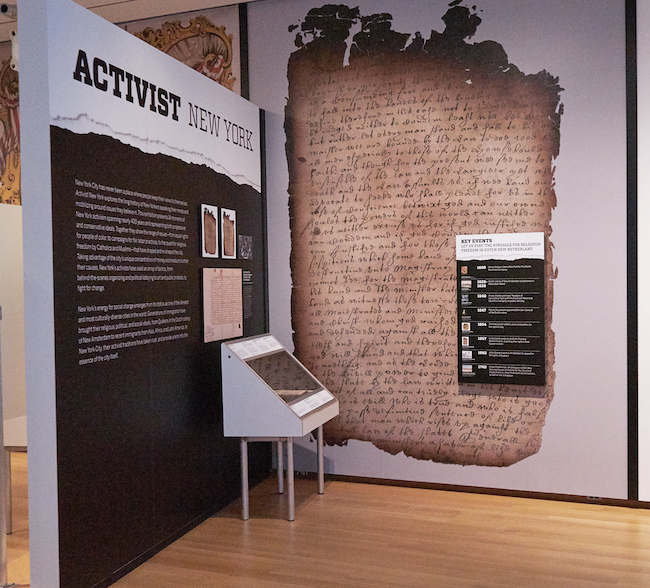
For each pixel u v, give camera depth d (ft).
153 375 10.99
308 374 13.84
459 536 11.43
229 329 13.65
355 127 14.65
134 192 10.50
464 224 13.92
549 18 13.15
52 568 8.80
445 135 13.98
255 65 15.31
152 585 9.71
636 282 12.76
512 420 13.75
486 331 13.82
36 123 8.70
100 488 9.60
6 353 11.35
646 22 12.51
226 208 13.57
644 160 12.64
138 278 10.61
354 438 14.94
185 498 11.90
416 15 14.05
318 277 15.11
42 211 8.70
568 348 13.30
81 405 9.23
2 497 9.50
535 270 13.43
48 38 8.62
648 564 10.18
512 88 13.47
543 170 13.33
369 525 12.03
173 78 11.66
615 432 13.04
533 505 13.17
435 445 14.33
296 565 10.27
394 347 14.56
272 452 15.56
